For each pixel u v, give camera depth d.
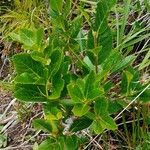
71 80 0.47
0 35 0.85
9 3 0.86
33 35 0.45
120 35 0.59
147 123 0.54
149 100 0.50
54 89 0.45
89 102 0.45
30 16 0.78
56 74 0.45
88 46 0.50
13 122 0.72
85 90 0.43
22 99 0.46
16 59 0.44
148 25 0.65
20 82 0.44
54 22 0.52
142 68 0.59
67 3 0.52
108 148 0.58
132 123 0.58
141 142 0.54
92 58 0.50
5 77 0.82
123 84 0.50
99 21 0.49
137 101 0.51
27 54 0.44
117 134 0.58
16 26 0.81
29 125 0.70
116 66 0.50
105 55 0.49
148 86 0.49
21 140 0.70
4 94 0.78
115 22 0.66
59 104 0.48
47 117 0.46
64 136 0.49
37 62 0.44
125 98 0.51
